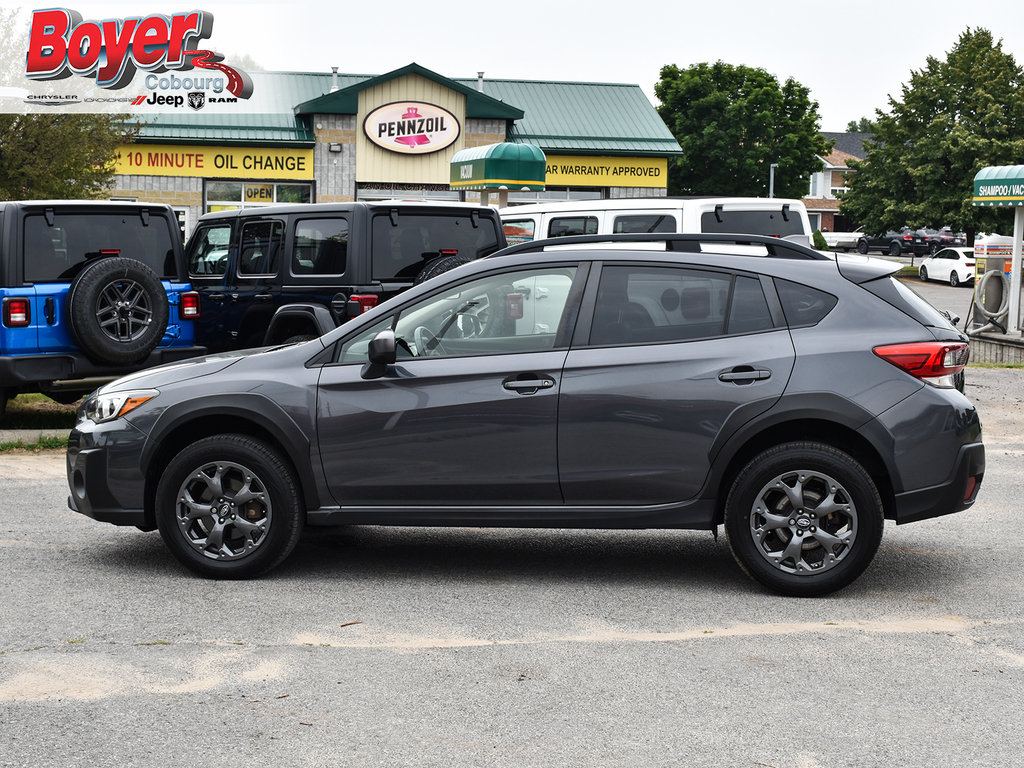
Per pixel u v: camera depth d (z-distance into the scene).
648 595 5.82
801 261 5.93
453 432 5.90
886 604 5.67
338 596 5.77
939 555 6.73
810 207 90.19
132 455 6.12
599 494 5.87
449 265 10.76
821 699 4.37
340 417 5.97
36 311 9.86
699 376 5.75
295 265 11.11
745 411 5.69
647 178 32.25
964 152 49.59
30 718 4.12
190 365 6.31
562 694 4.40
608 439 5.80
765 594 5.84
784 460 5.67
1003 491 8.78
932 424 5.63
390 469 5.97
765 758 3.81
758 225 13.21
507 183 17.66
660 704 4.30
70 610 5.47
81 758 3.78
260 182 30.17
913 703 4.33
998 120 50.19
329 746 3.89
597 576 6.21
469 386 5.90
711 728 4.07
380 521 6.02
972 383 15.65
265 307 11.27
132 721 4.10
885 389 5.64
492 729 4.05
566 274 6.02
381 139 30.47
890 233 62.22
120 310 10.05
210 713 4.18
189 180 29.72
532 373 5.87
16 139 18.47
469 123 31.16
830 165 90.88
